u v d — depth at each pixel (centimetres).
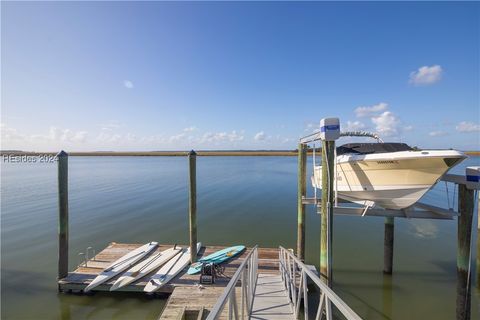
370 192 737
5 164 7525
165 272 820
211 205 2109
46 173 4491
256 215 1827
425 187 648
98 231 1460
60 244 802
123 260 894
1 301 763
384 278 920
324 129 620
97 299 759
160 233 1438
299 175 1005
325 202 637
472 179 577
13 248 1192
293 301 543
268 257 973
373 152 827
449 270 981
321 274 642
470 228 600
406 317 717
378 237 1364
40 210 1856
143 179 3666
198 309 627
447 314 728
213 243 1314
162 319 589
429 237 1358
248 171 5088
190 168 891
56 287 834
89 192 2622
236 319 343
